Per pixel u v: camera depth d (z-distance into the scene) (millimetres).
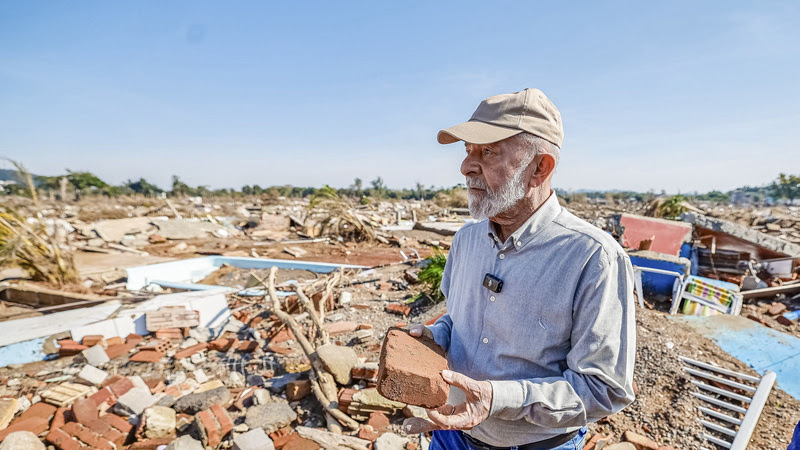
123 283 8391
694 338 4316
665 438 3193
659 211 11461
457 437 1661
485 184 1379
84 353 4738
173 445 3070
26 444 3023
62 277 7871
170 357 4914
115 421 3430
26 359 4746
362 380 4043
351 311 6480
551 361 1354
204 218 17875
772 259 6859
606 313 1224
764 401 3326
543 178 1362
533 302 1322
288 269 10320
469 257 1605
